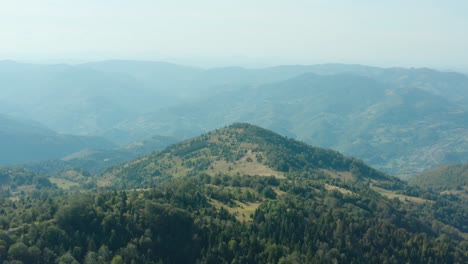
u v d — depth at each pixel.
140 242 190.38
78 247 179.25
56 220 193.00
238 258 193.00
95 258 174.62
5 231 181.75
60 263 165.88
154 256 190.38
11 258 163.88
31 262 167.88
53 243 180.88
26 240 178.38
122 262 174.38
